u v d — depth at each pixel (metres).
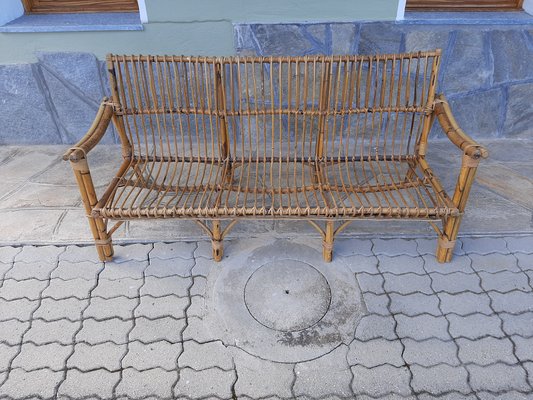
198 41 2.64
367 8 2.53
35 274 2.01
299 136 2.93
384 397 1.52
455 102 2.86
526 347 1.67
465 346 1.68
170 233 2.23
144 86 2.08
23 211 2.39
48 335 1.74
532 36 2.65
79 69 2.76
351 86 2.06
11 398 1.53
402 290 1.91
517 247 2.12
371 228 2.25
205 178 2.60
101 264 2.06
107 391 1.55
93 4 2.84
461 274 1.98
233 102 2.10
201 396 1.53
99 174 2.70
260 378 1.59
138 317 1.81
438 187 1.93
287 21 2.56
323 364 1.63
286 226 2.28
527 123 2.96
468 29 2.61
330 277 1.98
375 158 2.17
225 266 2.04
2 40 2.66
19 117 2.94
